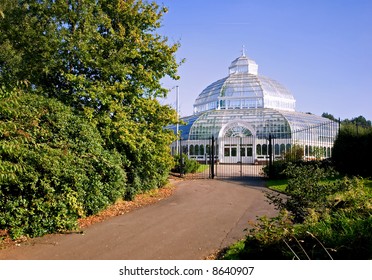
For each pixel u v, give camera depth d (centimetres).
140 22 1533
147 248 779
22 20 1380
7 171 761
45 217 891
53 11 1334
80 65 1375
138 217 1122
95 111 1343
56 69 1348
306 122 4403
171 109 1595
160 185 1784
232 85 5134
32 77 1358
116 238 862
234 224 1025
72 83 1333
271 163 2344
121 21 1503
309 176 883
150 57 1522
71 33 1376
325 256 546
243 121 4238
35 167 899
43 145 934
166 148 1566
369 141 1803
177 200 1489
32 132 955
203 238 866
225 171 3170
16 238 840
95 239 851
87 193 1067
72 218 945
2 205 844
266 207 1312
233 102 5041
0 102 766
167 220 1078
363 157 1820
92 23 1388
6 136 809
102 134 1320
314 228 641
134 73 1473
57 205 915
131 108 1455
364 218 679
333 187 868
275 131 4191
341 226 633
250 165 3919
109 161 1172
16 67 1349
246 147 4244
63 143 1022
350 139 1944
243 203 1409
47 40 1300
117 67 1345
